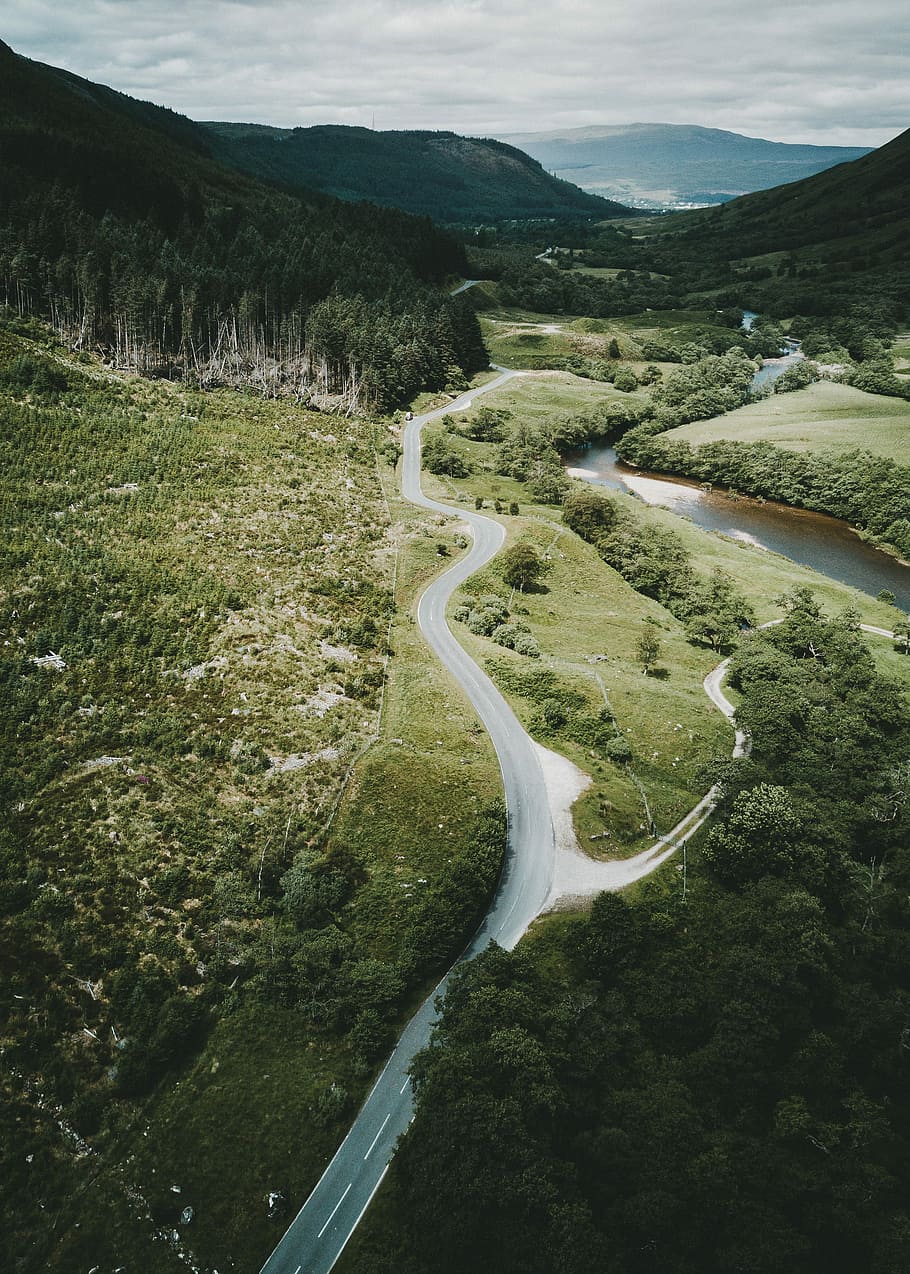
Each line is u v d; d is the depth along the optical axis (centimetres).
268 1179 5644
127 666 9625
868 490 18600
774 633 12269
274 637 10700
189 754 8675
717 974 7075
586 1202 5316
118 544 11925
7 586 10425
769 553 16775
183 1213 5419
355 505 15325
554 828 8531
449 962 7162
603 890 7825
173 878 7312
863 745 10112
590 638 12394
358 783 8550
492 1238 5116
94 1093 5934
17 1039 6103
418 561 13525
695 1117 5859
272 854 7675
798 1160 5669
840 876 8200
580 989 6888
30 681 9075
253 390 19250
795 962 6900
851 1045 6562
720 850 8294
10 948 6638
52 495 12550
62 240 19600
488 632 11869
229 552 12500
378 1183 5666
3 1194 5372
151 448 14775
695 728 10262
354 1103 6119
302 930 7188
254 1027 6506
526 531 15088
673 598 14112
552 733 9856
